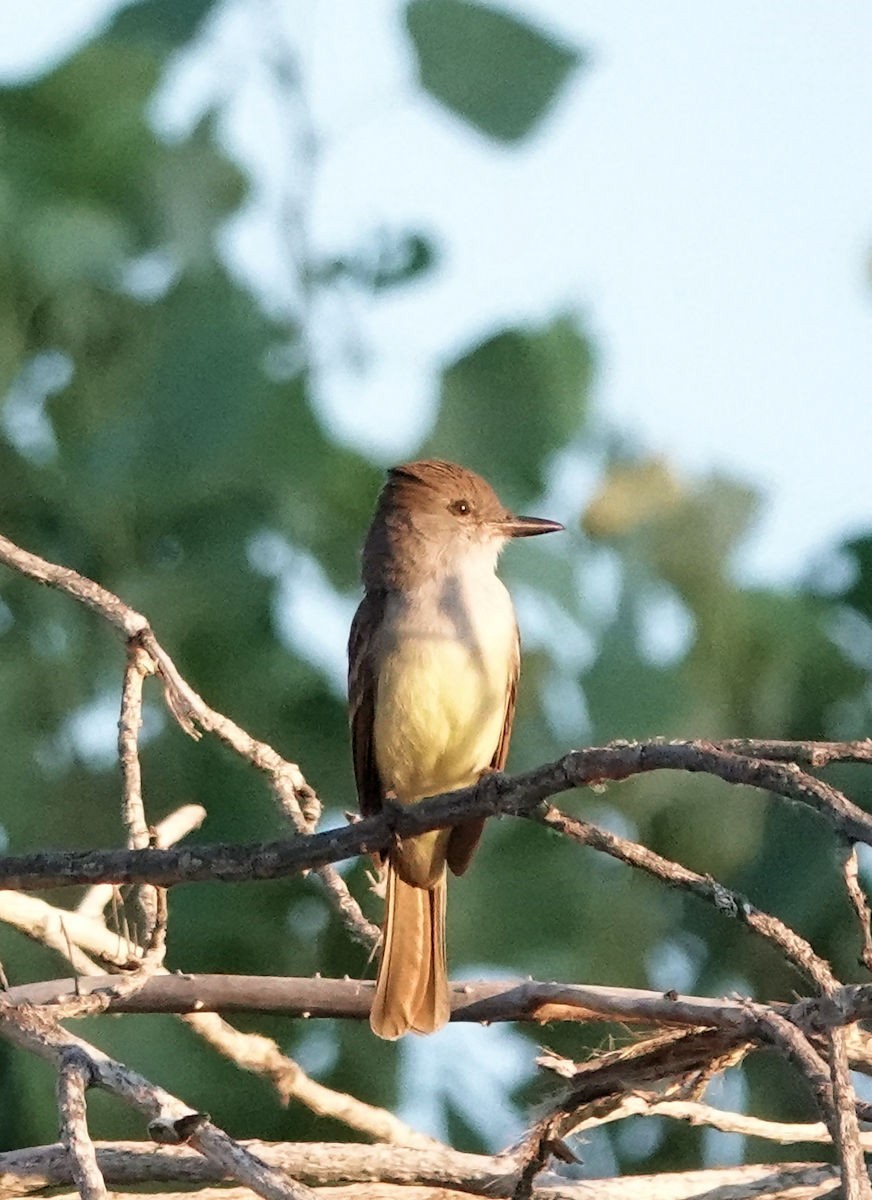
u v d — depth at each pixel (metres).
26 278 10.88
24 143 11.12
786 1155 11.00
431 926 10.00
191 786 11.23
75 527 11.18
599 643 10.84
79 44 11.22
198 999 9.13
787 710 10.95
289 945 11.27
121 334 10.91
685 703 10.73
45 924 9.48
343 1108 9.53
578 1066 8.48
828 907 10.52
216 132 10.97
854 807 6.59
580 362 11.17
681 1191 8.66
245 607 11.20
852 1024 7.51
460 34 9.62
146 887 8.77
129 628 9.05
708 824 10.79
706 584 11.05
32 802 11.11
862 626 11.18
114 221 10.98
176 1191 10.05
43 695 11.28
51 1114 10.50
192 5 10.18
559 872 10.95
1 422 11.07
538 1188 8.60
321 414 10.48
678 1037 8.15
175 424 10.16
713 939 10.80
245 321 10.29
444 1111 11.48
